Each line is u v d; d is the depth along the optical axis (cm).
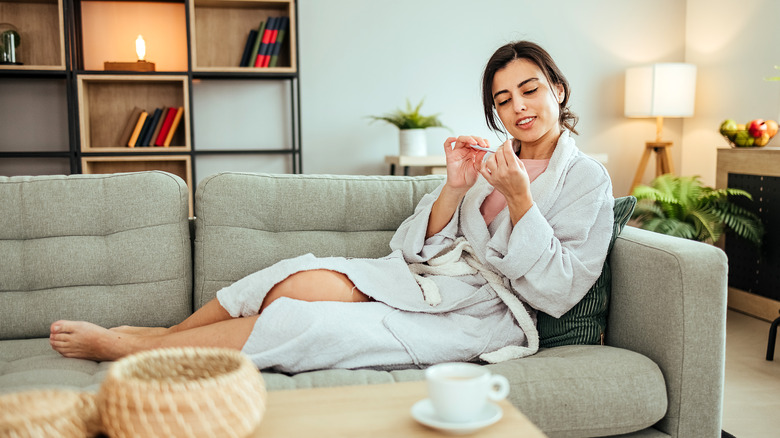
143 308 163
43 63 371
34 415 65
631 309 145
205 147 397
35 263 160
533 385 121
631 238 150
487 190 160
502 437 73
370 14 404
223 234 168
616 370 128
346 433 74
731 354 266
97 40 379
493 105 171
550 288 142
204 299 166
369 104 409
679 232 318
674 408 132
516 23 418
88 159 354
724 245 346
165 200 169
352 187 181
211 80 394
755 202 315
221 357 77
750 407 211
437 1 409
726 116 392
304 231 177
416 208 174
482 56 417
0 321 157
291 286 137
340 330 127
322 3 398
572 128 171
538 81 158
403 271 152
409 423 77
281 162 406
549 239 141
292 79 383
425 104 414
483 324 144
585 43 426
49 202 163
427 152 418
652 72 391
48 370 128
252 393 70
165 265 166
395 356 132
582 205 149
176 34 387
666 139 438
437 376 79
